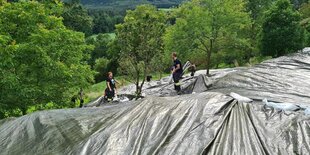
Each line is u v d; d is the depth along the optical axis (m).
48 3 15.16
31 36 13.20
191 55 22.98
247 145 6.46
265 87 11.77
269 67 15.71
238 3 22.89
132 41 16.70
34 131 8.00
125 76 18.22
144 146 6.66
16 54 12.81
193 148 6.45
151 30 16.73
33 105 13.77
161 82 18.94
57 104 14.27
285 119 7.57
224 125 7.09
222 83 13.20
